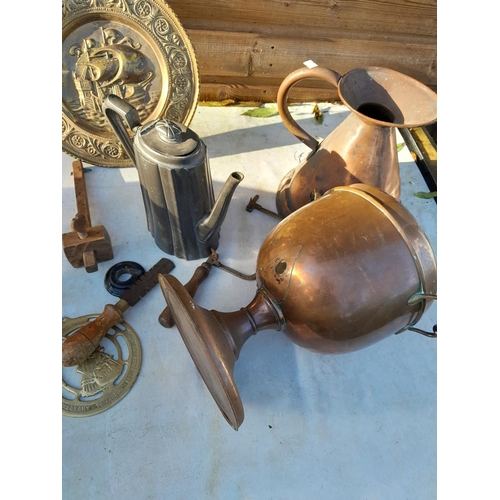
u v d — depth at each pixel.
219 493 0.85
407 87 1.02
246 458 0.90
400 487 0.91
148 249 1.19
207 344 0.69
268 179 1.42
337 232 0.77
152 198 0.98
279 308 0.84
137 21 1.10
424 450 0.96
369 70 1.02
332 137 1.08
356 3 1.42
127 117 0.88
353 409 1.00
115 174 1.32
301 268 0.77
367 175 1.03
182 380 0.98
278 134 1.57
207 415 0.94
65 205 1.23
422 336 1.15
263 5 1.37
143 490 0.84
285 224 0.85
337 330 0.78
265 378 1.01
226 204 0.92
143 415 0.92
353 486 0.90
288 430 0.95
